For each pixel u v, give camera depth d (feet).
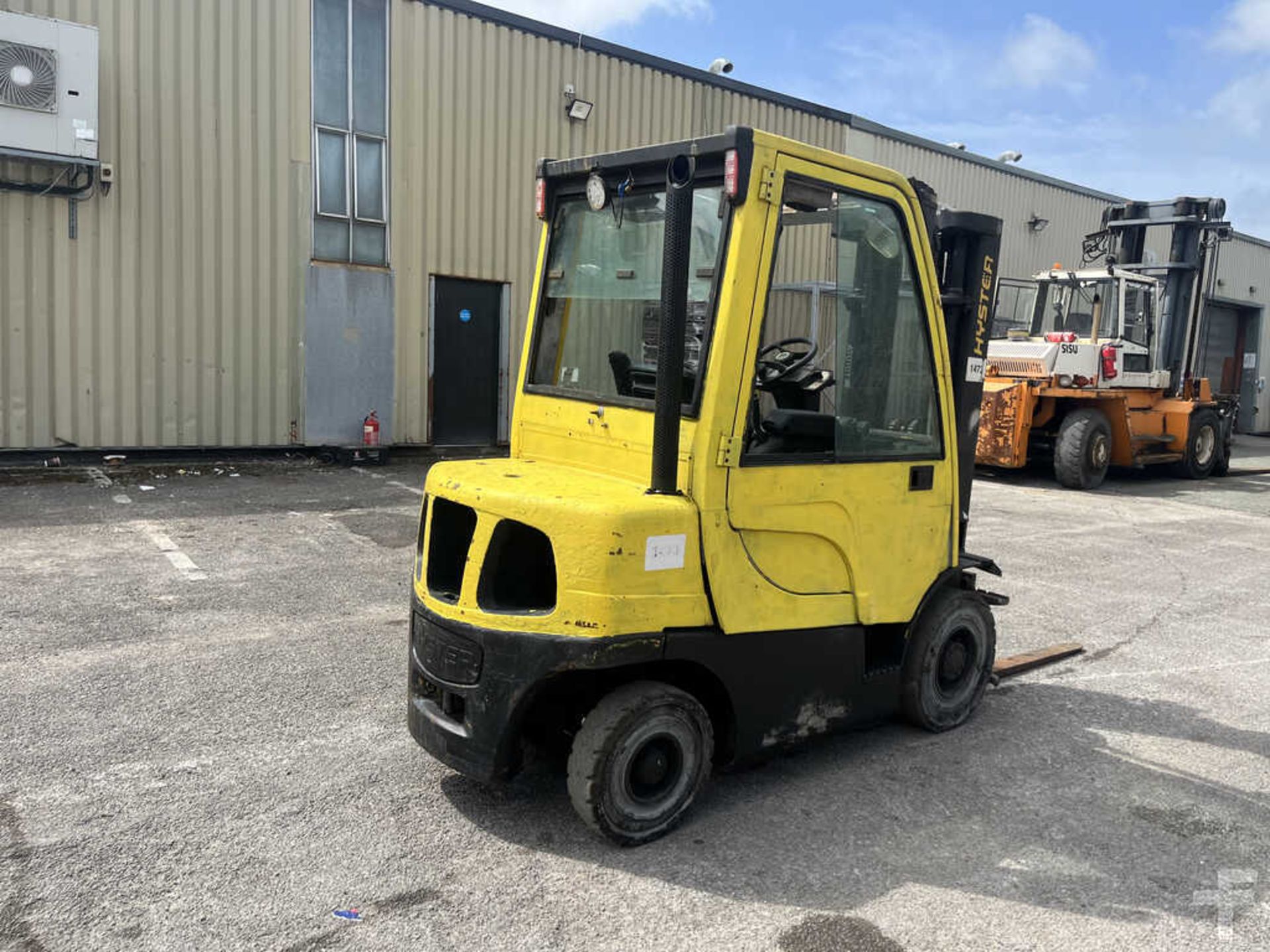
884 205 13.03
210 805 12.03
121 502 29.50
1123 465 46.96
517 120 43.01
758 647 12.15
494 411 44.34
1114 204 77.30
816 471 12.43
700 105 49.16
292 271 37.83
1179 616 22.84
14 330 32.73
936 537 14.33
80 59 31.65
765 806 12.72
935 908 10.54
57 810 11.75
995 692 17.47
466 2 40.81
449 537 12.34
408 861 10.99
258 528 26.91
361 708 15.19
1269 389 89.76
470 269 42.37
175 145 34.96
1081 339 45.73
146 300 34.91
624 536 10.70
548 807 12.37
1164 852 11.96
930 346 13.89
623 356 12.59
